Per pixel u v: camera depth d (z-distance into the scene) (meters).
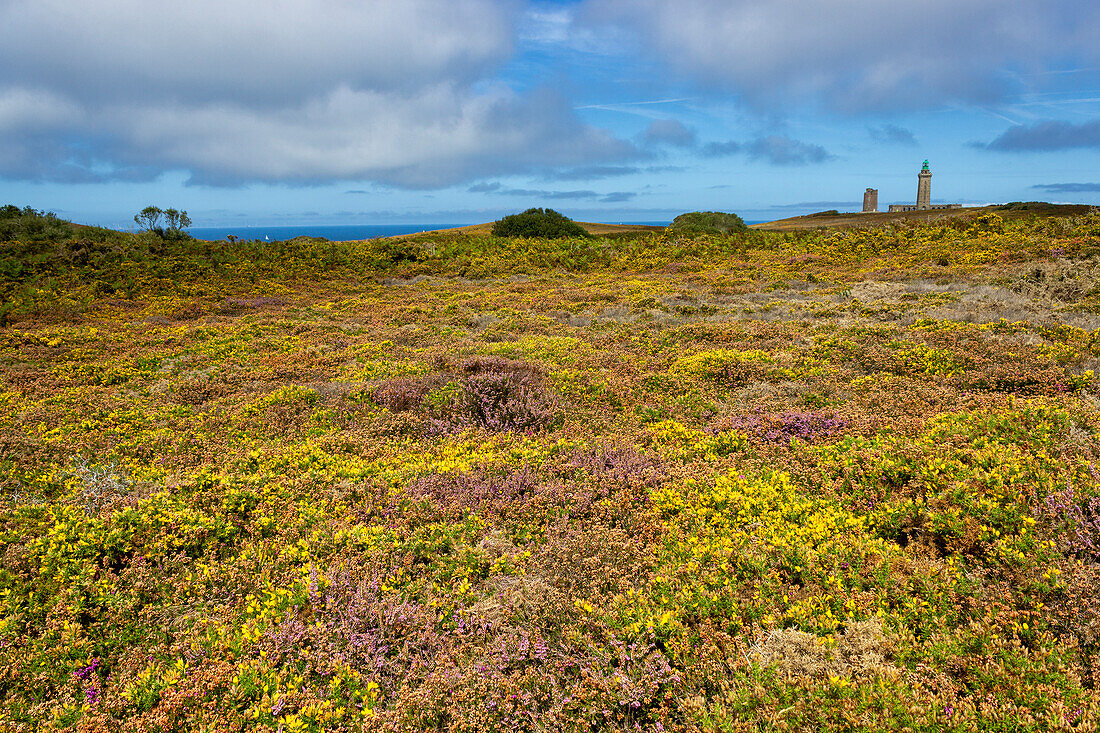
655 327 17.88
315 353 15.53
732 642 4.45
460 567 5.62
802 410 9.30
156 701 4.43
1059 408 7.64
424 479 7.30
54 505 7.05
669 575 5.33
